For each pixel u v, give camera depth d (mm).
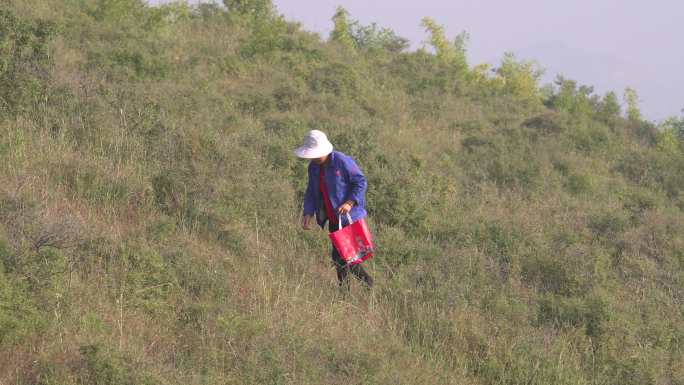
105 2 61594
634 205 46875
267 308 21406
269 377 17297
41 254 19828
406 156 42719
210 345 18359
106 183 28203
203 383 16609
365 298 24547
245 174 31031
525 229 34594
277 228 28906
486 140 55125
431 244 30516
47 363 16109
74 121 32875
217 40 67000
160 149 32250
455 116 65438
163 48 55875
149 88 42938
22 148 28844
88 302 19453
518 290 27156
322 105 52312
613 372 22172
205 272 22766
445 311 24078
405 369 20031
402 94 68188
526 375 20891
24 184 25703
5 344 16672
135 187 28125
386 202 33188
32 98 33688
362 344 20281
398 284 25484
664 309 27859
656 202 47562
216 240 26562
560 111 82000
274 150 35906
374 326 22484
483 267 28469
